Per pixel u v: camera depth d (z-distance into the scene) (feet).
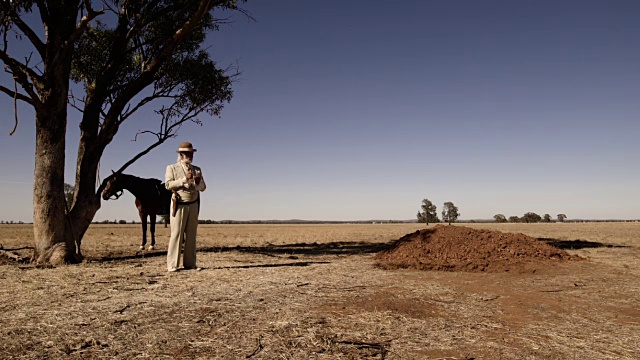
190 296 16.94
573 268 27.84
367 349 10.29
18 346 10.24
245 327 12.21
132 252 41.75
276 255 38.27
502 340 11.24
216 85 45.75
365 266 28.86
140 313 13.89
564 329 12.48
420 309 14.99
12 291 17.84
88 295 17.03
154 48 42.93
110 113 34.35
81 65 44.42
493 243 32.09
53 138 30.71
